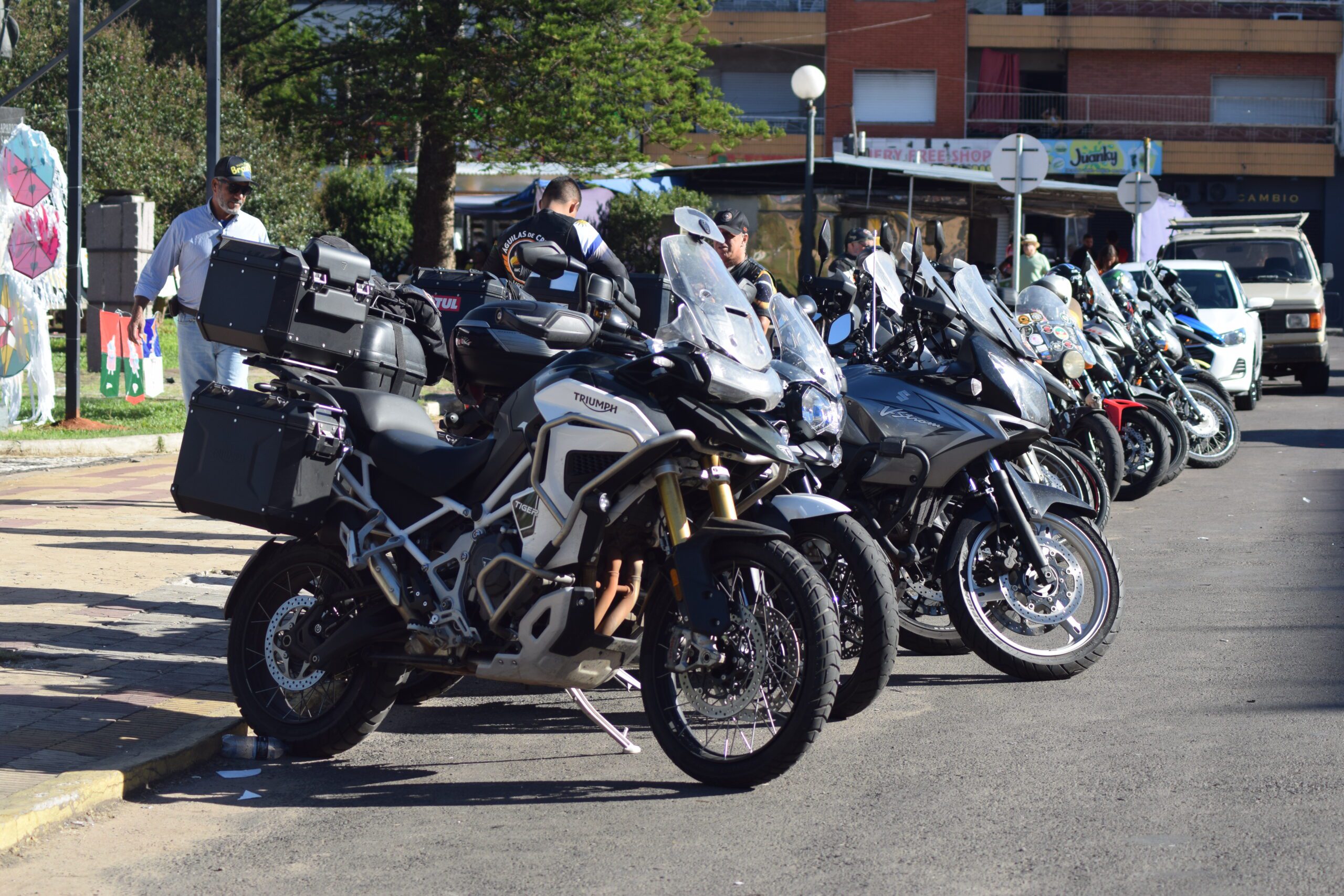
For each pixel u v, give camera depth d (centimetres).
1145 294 1334
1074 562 604
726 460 468
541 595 475
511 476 480
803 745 454
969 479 606
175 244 831
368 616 502
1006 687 597
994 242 3312
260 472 505
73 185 1420
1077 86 4741
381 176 3488
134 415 1505
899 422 602
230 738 515
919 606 644
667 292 753
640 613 500
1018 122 4681
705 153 4441
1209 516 1033
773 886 385
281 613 525
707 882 390
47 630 645
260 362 537
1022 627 616
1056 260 4069
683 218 475
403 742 539
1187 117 4728
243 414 513
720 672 466
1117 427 1069
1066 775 473
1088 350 1033
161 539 876
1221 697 564
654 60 2744
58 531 892
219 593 733
